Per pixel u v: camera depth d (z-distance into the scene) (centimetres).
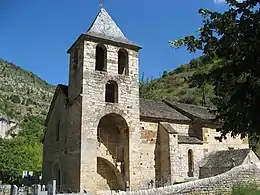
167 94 8344
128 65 3102
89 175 2648
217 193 1980
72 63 3125
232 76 890
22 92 14975
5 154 4428
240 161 2878
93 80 2884
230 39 838
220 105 978
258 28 811
